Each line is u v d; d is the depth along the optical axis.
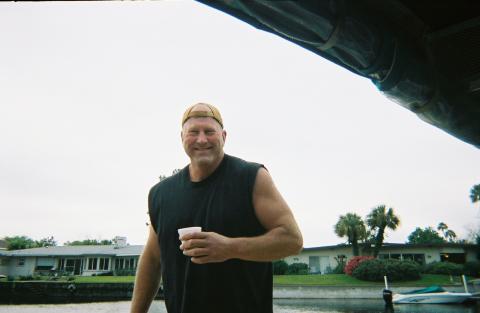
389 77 2.67
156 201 1.83
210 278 1.52
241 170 1.66
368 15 2.33
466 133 3.48
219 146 1.68
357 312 16.06
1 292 27.47
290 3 1.92
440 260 33.81
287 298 25.59
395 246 35.19
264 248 1.37
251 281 1.54
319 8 2.02
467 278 29.30
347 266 30.75
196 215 1.62
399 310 16.70
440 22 2.74
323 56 2.58
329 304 20.66
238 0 1.93
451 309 16.80
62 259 41.56
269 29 2.29
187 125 1.68
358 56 2.47
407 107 3.15
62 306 20.59
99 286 27.94
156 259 1.91
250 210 1.57
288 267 35.25
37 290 27.75
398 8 2.50
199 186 1.69
